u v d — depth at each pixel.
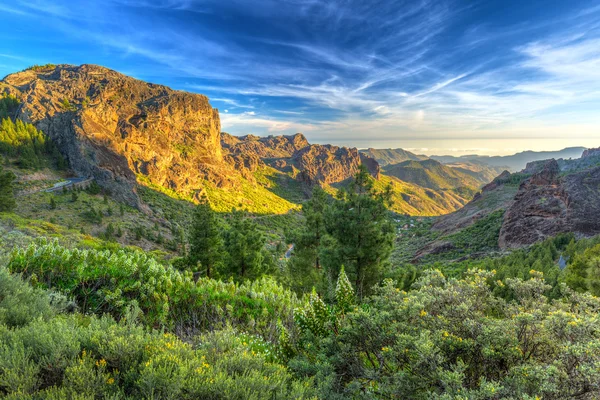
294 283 21.59
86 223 70.62
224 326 7.98
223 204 166.00
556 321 4.29
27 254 8.05
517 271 31.91
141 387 3.41
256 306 9.20
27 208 68.75
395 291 6.11
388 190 15.10
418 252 92.56
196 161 191.75
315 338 6.46
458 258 74.69
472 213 130.75
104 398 3.25
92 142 116.31
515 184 156.00
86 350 4.03
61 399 3.08
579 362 3.68
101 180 102.81
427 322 5.02
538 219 78.25
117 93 169.12
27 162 92.25
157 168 147.50
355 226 13.79
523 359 4.38
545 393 3.62
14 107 122.75
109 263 8.55
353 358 5.31
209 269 22.47
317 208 23.31
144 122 160.88
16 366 3.29
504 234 81.06
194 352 4.39
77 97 145.75
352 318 5.31
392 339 4.99
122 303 7.57
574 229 68.94
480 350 4.41
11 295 5.45
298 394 4.02
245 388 3.73
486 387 3.53
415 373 4.38
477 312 5.04
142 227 80.62
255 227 24.27
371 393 4.44
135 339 4.25
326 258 14.99
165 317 7.68
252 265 22.47
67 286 7.67
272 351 6.57
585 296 5.70
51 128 115.31
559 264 46.38
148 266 8.95
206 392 3.53
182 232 83.44
